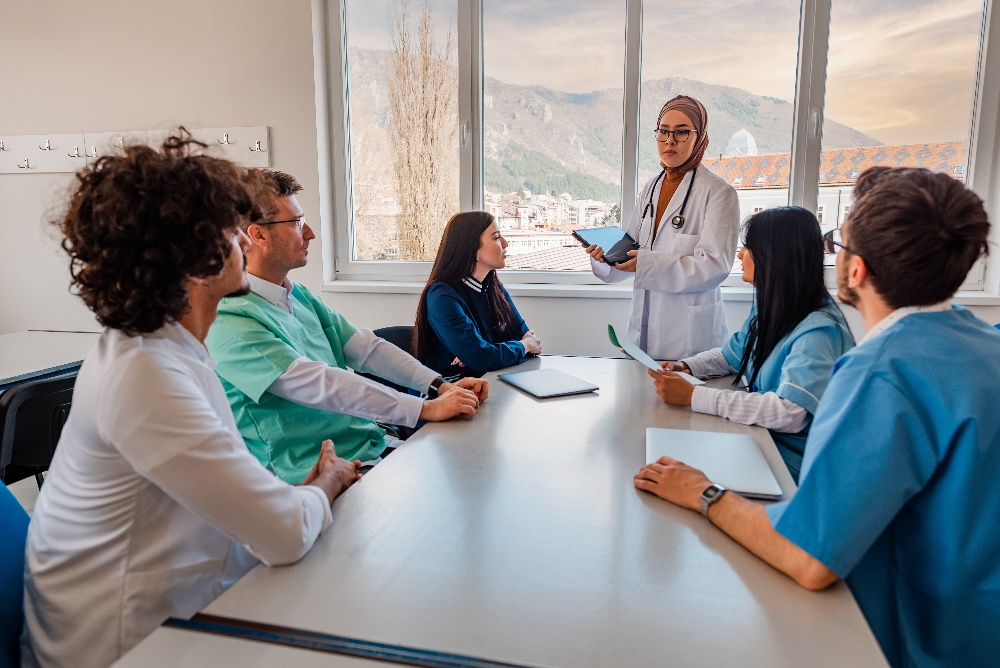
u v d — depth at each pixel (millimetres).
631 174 3348
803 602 758
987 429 784
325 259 3627
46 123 3820
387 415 1460
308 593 778
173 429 809
